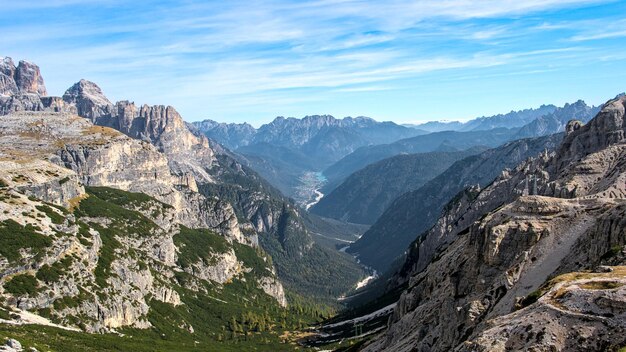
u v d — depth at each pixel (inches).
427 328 4965.6
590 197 4921.3
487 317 3777.1
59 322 6899.6
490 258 4315.9
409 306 6648.6
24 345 4613.7
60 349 5477.4
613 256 3368.6
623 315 2672.2
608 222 3671.3
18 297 6707.7
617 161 6136.8
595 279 3043.8
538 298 3107.8
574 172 6343.5
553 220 4271.7
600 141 7440.9
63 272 7549.2
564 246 4020.7
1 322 5925.2
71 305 7263.8
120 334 7864.2
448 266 6186.0
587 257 3698.3
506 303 3754.9
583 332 2684.5
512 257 4234.7
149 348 7052.2
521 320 2925.7
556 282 3198.8
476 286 4338.1
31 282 7027.6
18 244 7253.9
